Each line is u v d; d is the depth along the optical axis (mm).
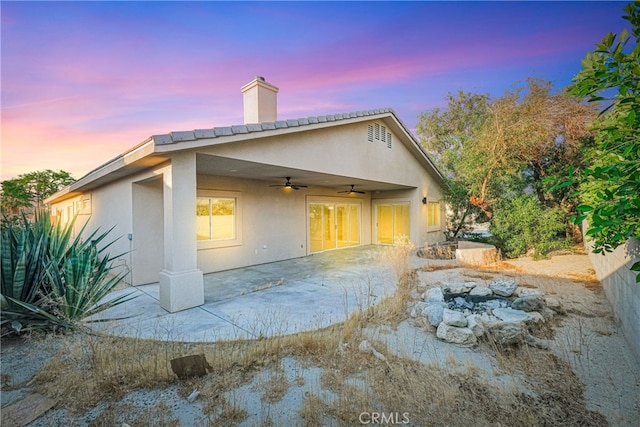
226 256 10398
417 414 2859
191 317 5703
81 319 4949
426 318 5199
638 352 3844
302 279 8938
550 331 4770
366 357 3979
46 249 5277
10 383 3508
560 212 10602
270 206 12008
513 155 10852
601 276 7160
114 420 2840
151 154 5848
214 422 2795
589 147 9984
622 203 1889
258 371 3699
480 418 2797
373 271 10047
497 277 8477
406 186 14672
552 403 3023
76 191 12148
